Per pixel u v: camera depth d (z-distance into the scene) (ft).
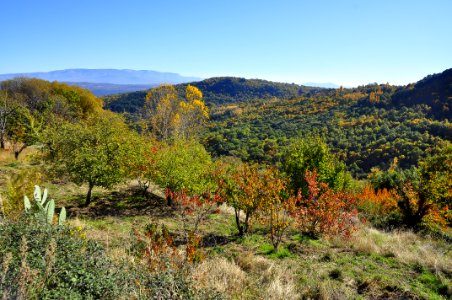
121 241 28.60
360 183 108.27
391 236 40.45
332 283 24.11
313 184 37.50
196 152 57.36
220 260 24.68
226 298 16.44
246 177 36.24
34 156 60.29
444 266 28.02
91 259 13.56
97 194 52.29
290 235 38.01
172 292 14.20
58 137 45.39
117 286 12.73
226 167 46.60
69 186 53.36
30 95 146.72
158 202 51.78
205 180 47.19
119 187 58.85
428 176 54.65
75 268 12.37
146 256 18.71
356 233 38.32
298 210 35.65
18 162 61.00
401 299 22.04
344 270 26.94
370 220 55.26
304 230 37.91
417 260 29.63
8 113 79.41
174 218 43.16
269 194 33.37
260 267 26.03
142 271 15.10
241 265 25.94
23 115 82.07
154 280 14.32
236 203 36.19
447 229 54.80
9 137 85.76
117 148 44.37
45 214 18.29
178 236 35.14
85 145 42.55
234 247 32.45
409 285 24.45
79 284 11.78
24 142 77.25
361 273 26.35
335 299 21.36
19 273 10.85
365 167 185.78
